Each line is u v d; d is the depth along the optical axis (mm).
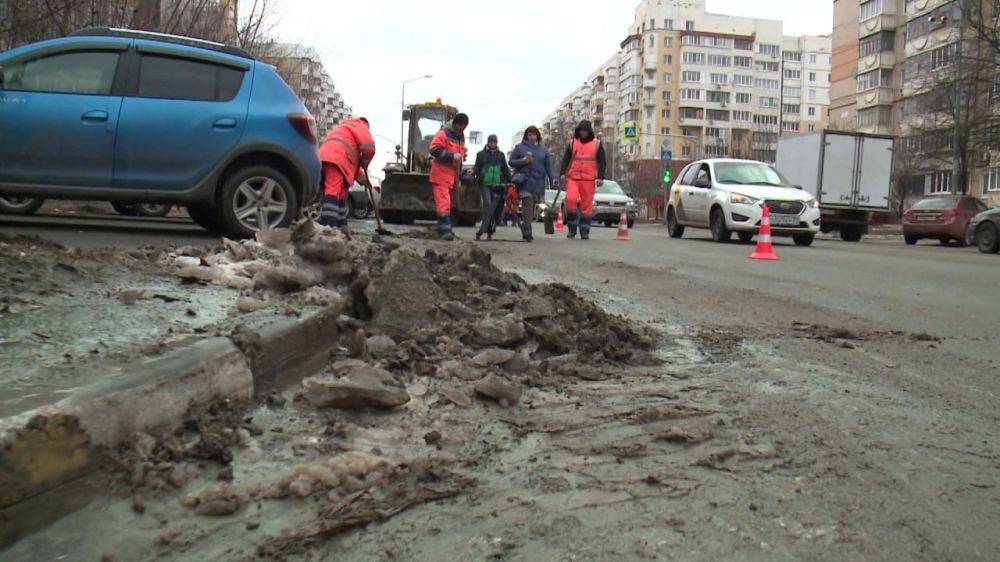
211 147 8289
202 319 3600
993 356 4801
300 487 2396
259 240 5859
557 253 11320
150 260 5312
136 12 13820
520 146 14023
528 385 3779
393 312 4258
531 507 2424
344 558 2086
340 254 5078
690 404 3553
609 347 4473
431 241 10781
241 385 2994
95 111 8023
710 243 15641
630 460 2852
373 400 3195
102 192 8117
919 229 23953
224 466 2514
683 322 5738
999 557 2178
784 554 2162
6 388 2395
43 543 2035
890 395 3811
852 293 7711
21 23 11445
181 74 8352
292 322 3562
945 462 2898
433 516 2344
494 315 4570
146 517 2189
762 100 123875
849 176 25484
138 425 2469
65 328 3268
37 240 5711
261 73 8688
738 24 123500
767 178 17078
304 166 8703
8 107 7863
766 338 5203
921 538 2277
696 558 2127
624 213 16250
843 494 2578
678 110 118750
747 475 2729
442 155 11750
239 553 2066
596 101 145000
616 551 2158
